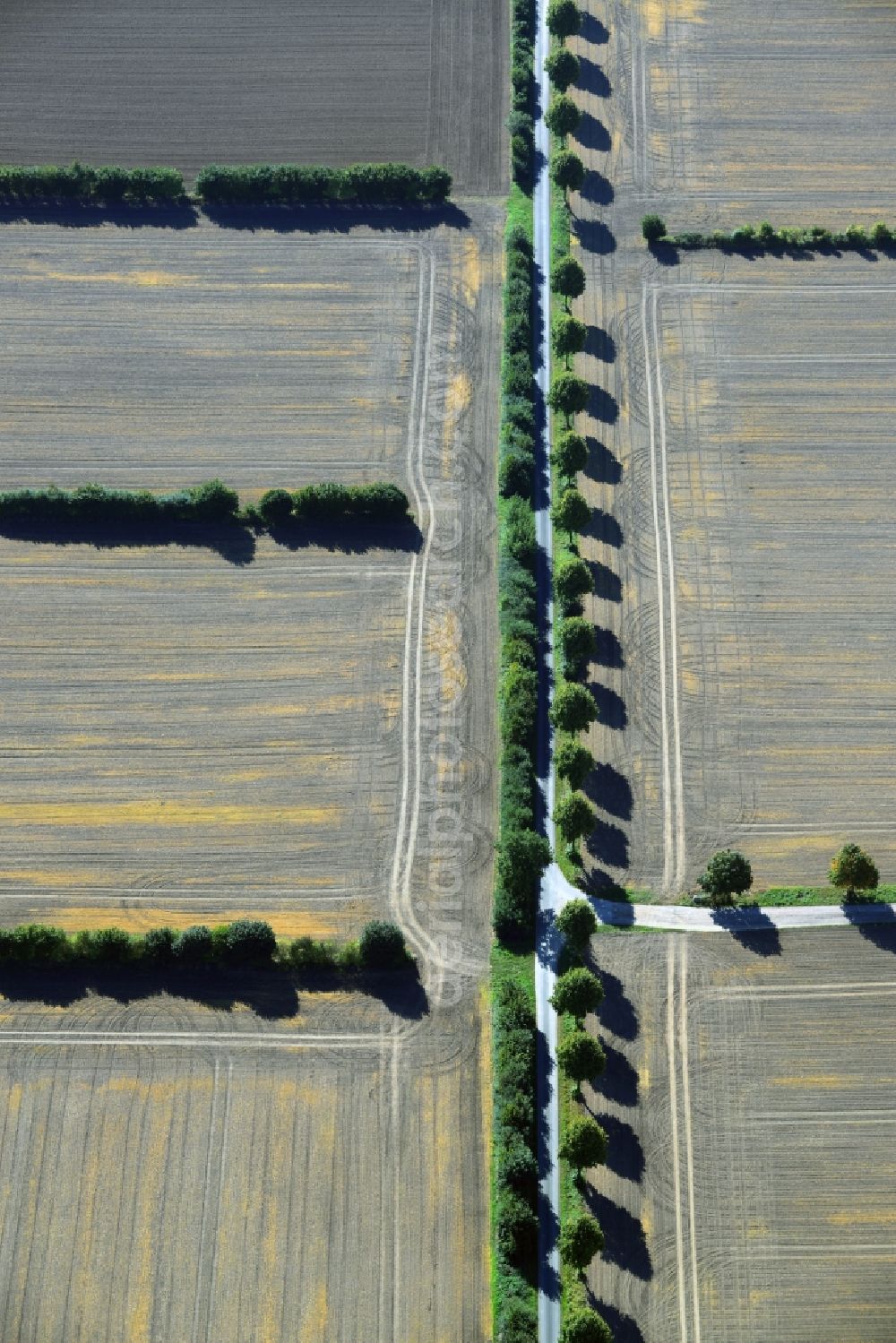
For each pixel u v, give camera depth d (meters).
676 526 112.25
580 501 107.94
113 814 96.88
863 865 90.50
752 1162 81.38
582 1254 74.88
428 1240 78.62
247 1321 76.50
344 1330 76.00
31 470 116.12
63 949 89.25
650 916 91.50
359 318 126.81
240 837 95.69
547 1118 82.75
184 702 102.25
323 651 105.00
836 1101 83.62
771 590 108.62
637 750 99.88
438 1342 75.38
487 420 119.25
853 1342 75.50
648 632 106.12
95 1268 78.31
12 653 105.00
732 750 99.88
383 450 117.44
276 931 91.12
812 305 127.75
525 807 94.75
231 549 111.12
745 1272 77.56
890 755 99.56
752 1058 85.31
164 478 115.62
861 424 119.19
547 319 126.50
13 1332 76.44
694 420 119.44
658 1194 80.12
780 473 115.88
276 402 120.69
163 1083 84.75
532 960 89.19
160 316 127.00
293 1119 83.12
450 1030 86.38
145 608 107.69
